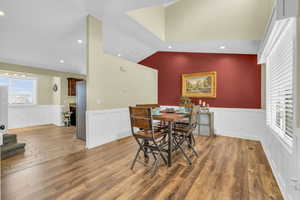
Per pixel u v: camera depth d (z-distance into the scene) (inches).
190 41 150.6
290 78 69.6
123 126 159.5
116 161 97.7
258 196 63.9
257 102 151.9
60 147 125.3
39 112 240.2
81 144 133.8
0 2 92.7
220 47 154.2
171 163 94.3
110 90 142.5
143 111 82.5
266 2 120.1
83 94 148.8
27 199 61.1
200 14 146.2
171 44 168.9
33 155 107.4
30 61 179.0
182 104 171.5
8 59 165.6
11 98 216.2
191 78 188.7
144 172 83.7
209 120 165.3
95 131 126.6
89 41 117.0
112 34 150.5
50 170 85.2
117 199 61.4
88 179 76.1
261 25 122.0
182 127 113.0
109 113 140.8
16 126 216.1
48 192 65.6
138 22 127.0
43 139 151.9
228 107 166.7
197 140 149.3
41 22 116.6
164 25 164.6
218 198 62.4
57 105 238.4
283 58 80.2
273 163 86.7
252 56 155.9
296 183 52.9
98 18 120.6
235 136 162.2
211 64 176.9
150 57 222.4
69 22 120.3
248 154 111.4
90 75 120.4
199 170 86.3
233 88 164.2
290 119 68.1
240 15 129.4
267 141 109.4
